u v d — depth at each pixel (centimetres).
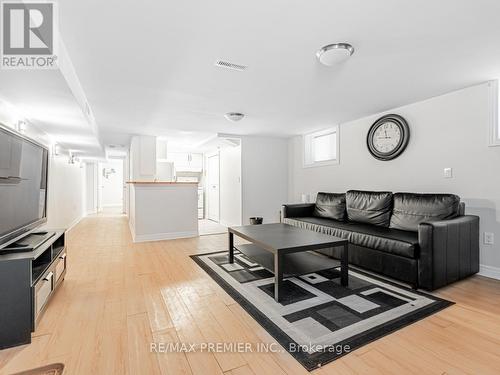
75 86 241
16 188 205
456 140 296
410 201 307
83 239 463
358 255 290
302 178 550
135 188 444
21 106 262
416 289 238
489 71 246
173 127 474
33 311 166
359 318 188
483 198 275
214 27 174
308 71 243
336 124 454
